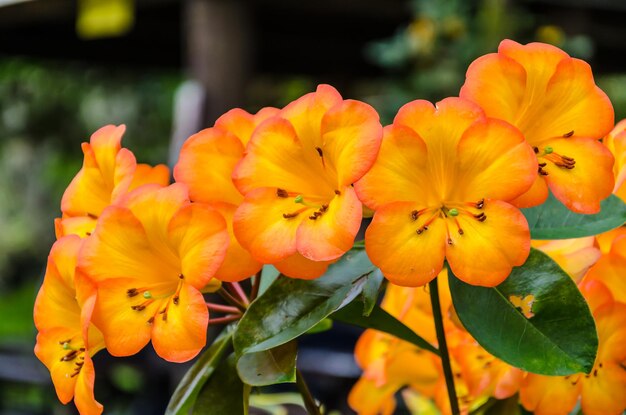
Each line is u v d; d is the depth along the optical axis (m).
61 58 2.27
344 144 0.45
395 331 0.52
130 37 2.09
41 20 1.81
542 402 0.49
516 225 0.45
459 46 1.62
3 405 2.07
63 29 2.00
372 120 0.45
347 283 0.49
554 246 0.51
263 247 0.46
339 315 0.52
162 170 0.52
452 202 0.46
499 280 0.45
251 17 1.58
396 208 0.45
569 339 0.47
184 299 0.46
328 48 2.20
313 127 0.47
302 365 1.67
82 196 0.52
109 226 0.47
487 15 1.62
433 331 0.55
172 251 0.47
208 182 0.48
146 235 0.47
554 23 1.70
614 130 0.53
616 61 2.09
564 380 0.49
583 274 0.49
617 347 0.49
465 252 0.45
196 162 0.48
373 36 2.05
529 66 0.47
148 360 1.85
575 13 1.70
